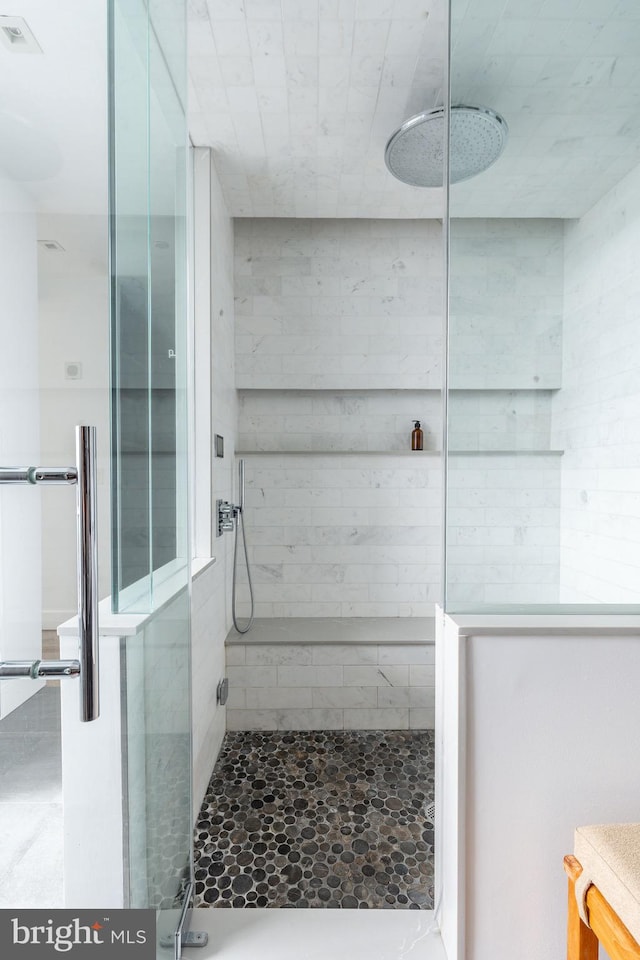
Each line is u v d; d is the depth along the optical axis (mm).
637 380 1162
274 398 2908
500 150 1177
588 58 1153
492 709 1080
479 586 1165
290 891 1405
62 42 891
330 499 2842
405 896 1384
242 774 1995
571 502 1165
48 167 889
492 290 1177
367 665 2381
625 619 1122
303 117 1876
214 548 2125
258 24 1473
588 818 1084
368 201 2477
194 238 2076
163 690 1189
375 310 2871
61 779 926
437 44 1548
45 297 886
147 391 1096
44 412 880
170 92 1246
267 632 2527
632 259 1169
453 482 1171
